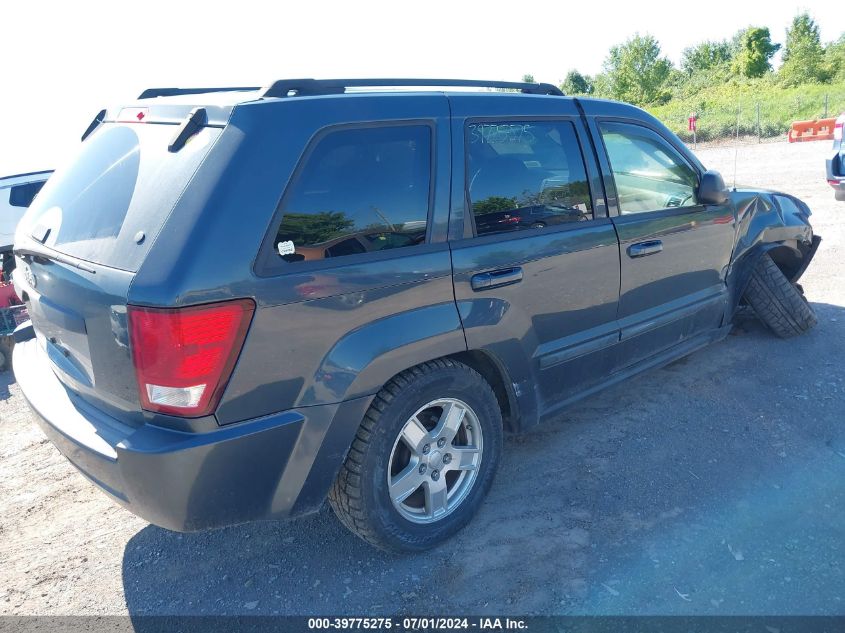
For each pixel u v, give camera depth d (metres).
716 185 3.96
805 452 3.58
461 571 2.86
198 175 2.31
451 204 2.87
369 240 2.61
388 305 2.62
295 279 2.37
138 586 2.91
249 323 2.29
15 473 3.95
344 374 2.51
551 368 3.35
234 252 2.26
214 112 2.45
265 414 2.39
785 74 47.28
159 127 2.64
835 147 9.24
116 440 2.40
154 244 2.25
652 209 3.82
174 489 2.29
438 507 2.99
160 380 2.24
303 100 2.54
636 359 3.89
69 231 2.66
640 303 3.78
